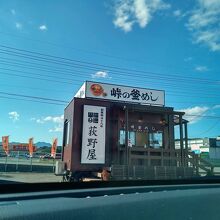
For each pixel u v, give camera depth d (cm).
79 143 1689
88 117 1717
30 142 3006
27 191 305
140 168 1608
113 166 1560
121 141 1767
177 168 1684
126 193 327
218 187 390
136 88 1909
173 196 331
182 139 1800
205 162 1800
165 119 1909
